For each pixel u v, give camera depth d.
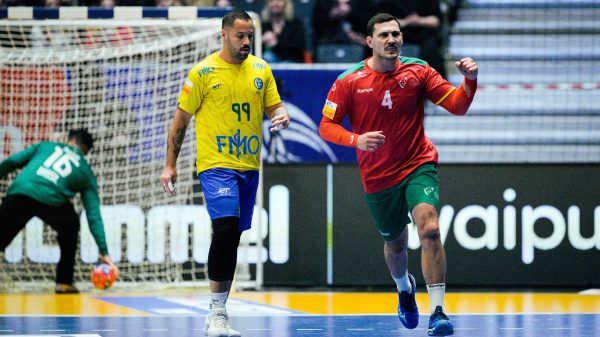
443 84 16.89
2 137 28.62
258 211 27.70
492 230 27.94
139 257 28.30
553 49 38.75
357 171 28.28
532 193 27.98
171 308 23.31
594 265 27.88
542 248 27.94
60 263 27.17
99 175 28.45
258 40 27.34
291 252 28.25
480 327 19.36
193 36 27.89
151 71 28.67
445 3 39.03
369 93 16.86
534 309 23.00
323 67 30.92
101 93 28.64
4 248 26.70
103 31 28.78
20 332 18.33
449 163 28.11
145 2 37.31
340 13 38.19
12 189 26.66
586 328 19.19
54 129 28.67
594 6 39.72
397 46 16.56
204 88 16.98
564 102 36.47
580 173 27.97
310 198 28.30
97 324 19.78
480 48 39.12
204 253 28.36
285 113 17.12
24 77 28.56
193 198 28.52
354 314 21.69
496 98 36.47
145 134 28.59
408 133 16.84
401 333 18.19
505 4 40.12
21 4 36.53
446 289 27.77
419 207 16.22
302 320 20.48
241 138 17.11
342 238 28.23
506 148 35.06
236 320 20.48
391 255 17.84
